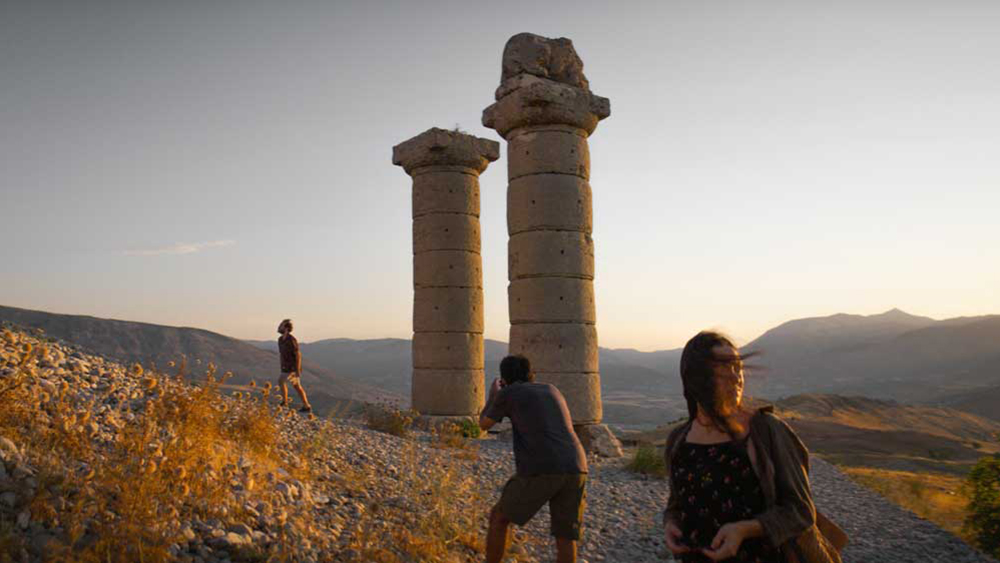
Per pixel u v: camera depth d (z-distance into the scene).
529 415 5.85
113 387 7.42
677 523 2.87
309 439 9.92
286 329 13.98
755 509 2.63
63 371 7.52
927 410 103.19
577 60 18.38
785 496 2.61
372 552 5.61
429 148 20.03
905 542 8.86
